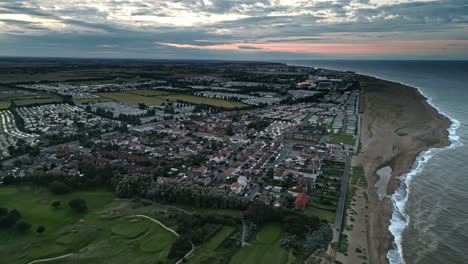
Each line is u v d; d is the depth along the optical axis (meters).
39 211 175.00
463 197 190.12
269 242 144.75
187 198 181.88
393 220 165.25
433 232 154.38
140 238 149.12
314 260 130.00
